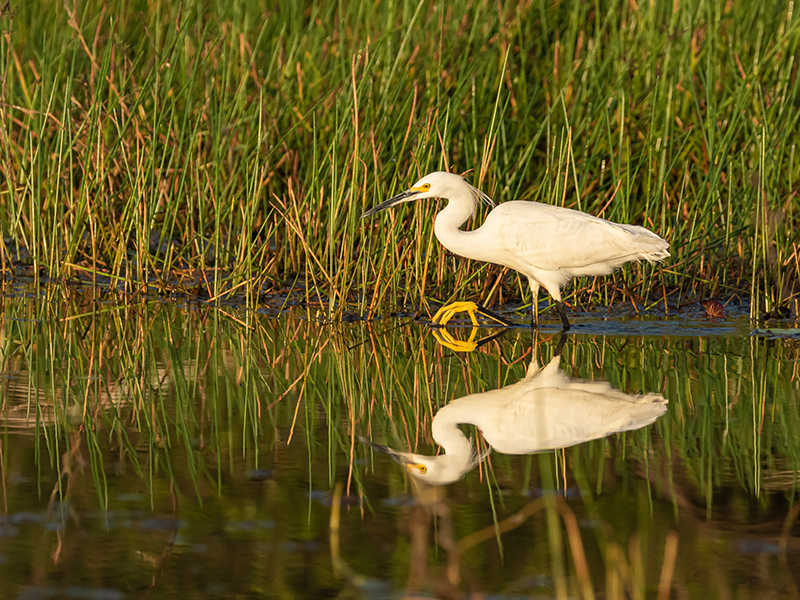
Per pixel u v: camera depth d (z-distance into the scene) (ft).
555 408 27.91
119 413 27.22
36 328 39.40
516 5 58.90
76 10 57.06
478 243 39.99
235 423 26.43
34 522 19.25
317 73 53.83
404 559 17.70
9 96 51.83
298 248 48.06
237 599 16.08
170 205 47.73
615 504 20.35
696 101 45.98
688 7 50.39
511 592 16.51
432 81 50.37
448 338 38.83
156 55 48.06
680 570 17.37
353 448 24.23
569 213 39.17
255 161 44.34
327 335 39.19
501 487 21.38
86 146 46.93
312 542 18.40
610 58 51.93
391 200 40.22
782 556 17.85
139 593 16.26
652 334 39.09
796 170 49.55
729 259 47.32
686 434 25.29
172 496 20.68
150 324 40.68
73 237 47.73
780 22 54.08
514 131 51.49
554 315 43.52
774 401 28.35
